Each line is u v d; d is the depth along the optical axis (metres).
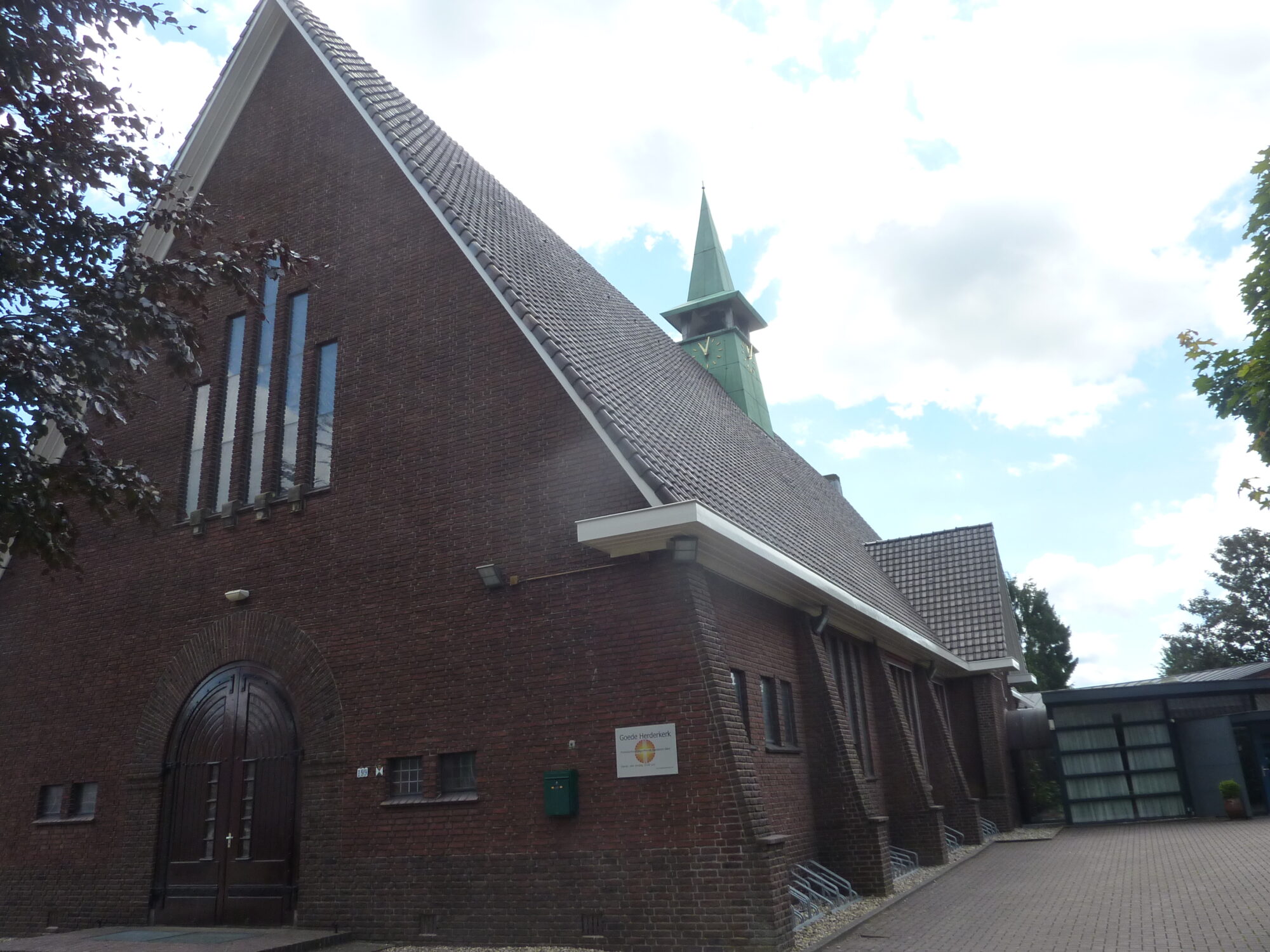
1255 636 53.50
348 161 15.78
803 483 25.20
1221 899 12.06
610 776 11.02
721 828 10.30
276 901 12.77
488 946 11.12
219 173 17.25
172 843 13.89
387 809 12.27
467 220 14.63
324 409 14.69
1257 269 9.33
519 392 12.90
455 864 11.63
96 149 10.38
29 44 9.67
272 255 11.55
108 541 15.95
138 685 14.91
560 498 12.16
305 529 14.10
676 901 10.33
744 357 31.05
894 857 16.80
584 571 11.80
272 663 13.77
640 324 21.58
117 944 11.59
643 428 13.00
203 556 14.95
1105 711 27.02
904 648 20.62
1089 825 25.72
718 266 32.47
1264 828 20.91
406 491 13.39
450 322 13.79
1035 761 32.78
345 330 14.76
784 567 12.82
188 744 14.25
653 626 11.23
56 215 10.07
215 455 15.53
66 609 16.05
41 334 9.40
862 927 11.54
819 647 15.30
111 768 14.73
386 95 17.59
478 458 12.94
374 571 13.30
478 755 11.87
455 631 12.45
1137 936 10.17
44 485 9.78
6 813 15.44
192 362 10.78
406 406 13.77
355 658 13.09
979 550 28.91
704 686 10.77
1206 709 27.30
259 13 17.08
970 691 26.03
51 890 14.58
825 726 14.71
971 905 12.90
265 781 13.41
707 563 12.12
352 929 12.04
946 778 21.53
